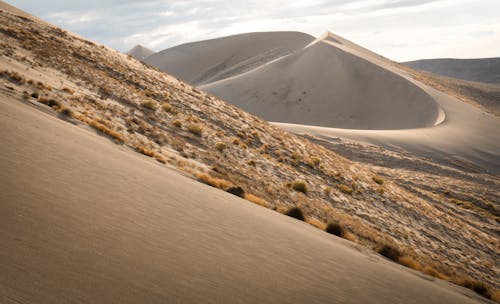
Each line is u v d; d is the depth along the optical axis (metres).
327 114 136.88
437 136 97.75
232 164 25.52
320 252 9.30
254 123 45.25
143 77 44.03
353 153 73.31
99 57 44.31
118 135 18.42
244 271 5.90
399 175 60.97
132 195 8.17
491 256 31.17
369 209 29.34
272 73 158.62
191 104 40.41
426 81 161.88
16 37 37.47
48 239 4.61
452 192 54.88
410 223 30.28
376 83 144.12
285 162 33.03
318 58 159.25
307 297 5.71
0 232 4.33
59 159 8.83
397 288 8.47
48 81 25.66
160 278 4.61
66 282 3.76
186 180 13.78
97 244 4.97
